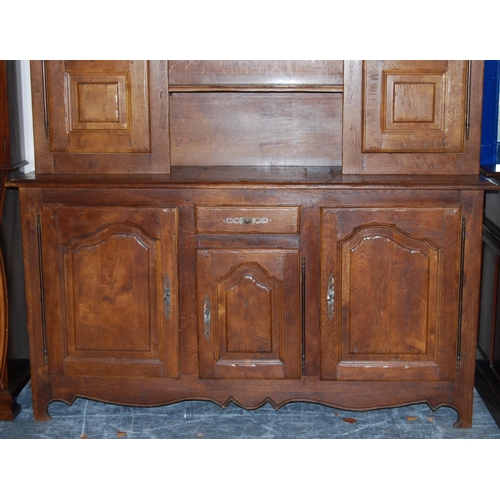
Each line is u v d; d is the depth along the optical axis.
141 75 3.11
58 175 3.15
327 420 3.21
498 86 3.28
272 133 3.42
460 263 2.98
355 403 3.13
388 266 3.00
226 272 3.03
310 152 3.43
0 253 3.12
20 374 3.39
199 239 3.02
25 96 3.46
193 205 2.99
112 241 3.04
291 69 3.13
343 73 3.09
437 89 3.06
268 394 3.13
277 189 2.95
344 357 3.08
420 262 2.99
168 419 3.22
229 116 3.41
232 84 3.13
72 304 3.11
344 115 3.09
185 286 3.07
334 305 3.03
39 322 3.14
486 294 3.45
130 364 3.13
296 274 3.02
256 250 3.01
